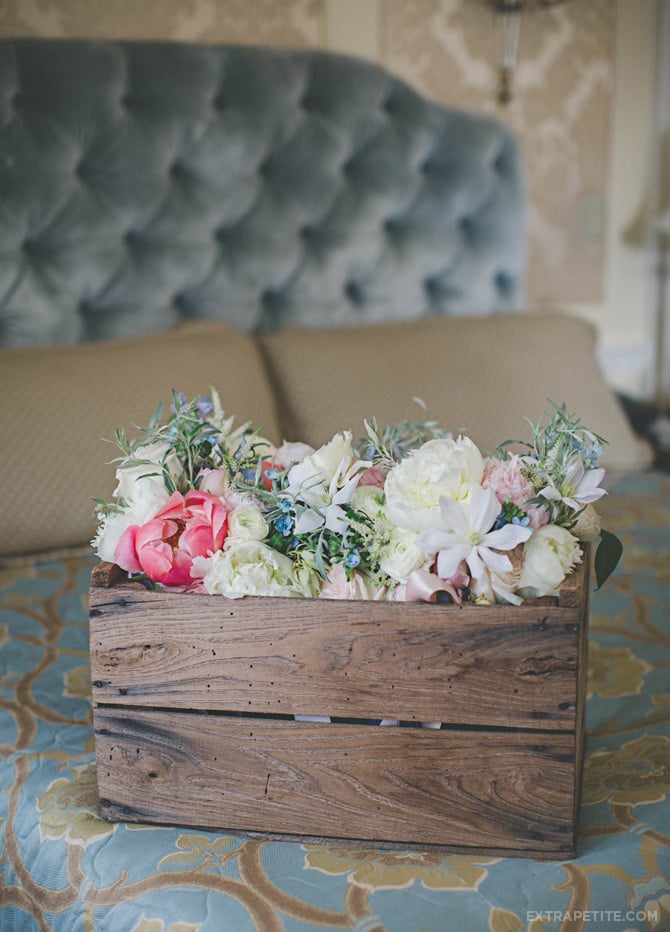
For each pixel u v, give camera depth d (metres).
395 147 2.27
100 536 0.92
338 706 0.85
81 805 0.97
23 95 1.93
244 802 0.89
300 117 2.18
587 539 0.91
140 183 2.03
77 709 1.19
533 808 0.84
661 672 1.26
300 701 0.86
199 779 0.89
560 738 0.82
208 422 1.00
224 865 0.85
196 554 0.86
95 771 1.04
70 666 1.30
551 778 0.83
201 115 2.07
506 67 2.59
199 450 0.96
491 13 2.54
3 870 1.00
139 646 0.88
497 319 2.11
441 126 2.33
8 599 1.52
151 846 0.89
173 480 0.93
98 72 1.97
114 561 0.89
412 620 0.83
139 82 2.03
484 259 2.41
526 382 1.97
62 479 1.61
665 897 0.82
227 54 2.12
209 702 0.88
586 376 2.05
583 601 0.90
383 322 2.17
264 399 1.82
